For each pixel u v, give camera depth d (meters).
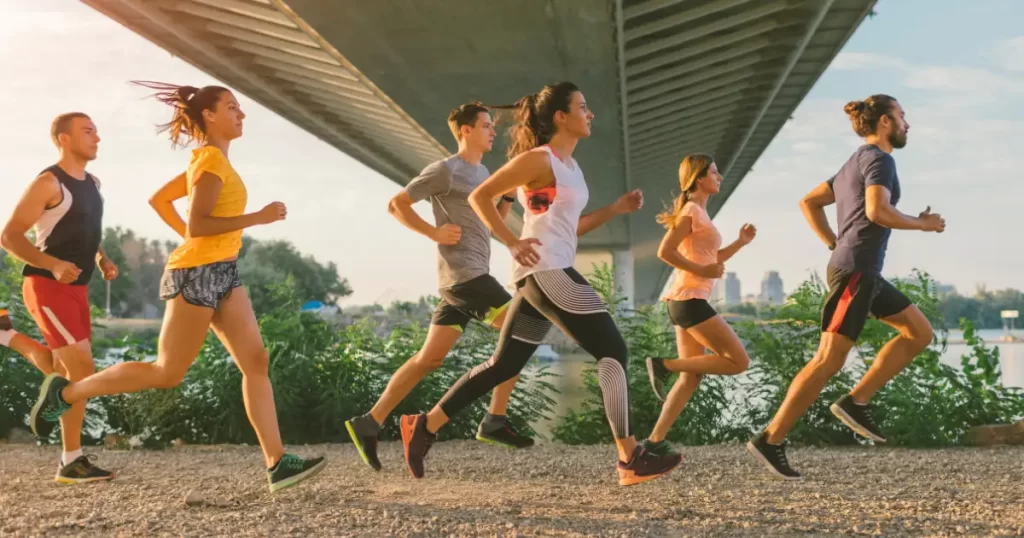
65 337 5.13
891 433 7.12
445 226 5.15
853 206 4.98
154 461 6.50
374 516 3.96
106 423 8.06
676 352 7.65
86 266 5.26
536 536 3.52
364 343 8.33
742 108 28.61
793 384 5.07
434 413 4.80
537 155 4.33
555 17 15.48
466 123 5.44
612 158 28.17
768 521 3.85
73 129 5.18
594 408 7.92
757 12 18.34
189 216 4.31
